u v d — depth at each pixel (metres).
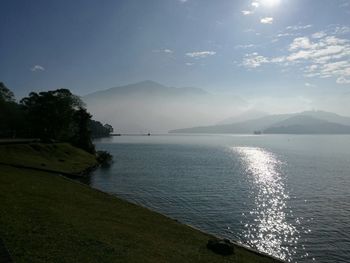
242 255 32.66
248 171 117.31
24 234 24.12
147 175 101.44
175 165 133.75
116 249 25.83
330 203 66.50
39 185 47.84
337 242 44.19
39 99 129.62
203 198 69.25
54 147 108.31
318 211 60.03
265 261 32.44
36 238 23.91
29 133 149.00
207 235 38.28
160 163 141.00
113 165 128.38
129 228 33.97
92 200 45.38
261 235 46.66
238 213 57.84
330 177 103.75
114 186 80.62
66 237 25.77
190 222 51.66
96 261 22.47
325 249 41.78
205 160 158.62
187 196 71.00
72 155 112.88
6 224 25.34
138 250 27.05
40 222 28.16
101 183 83.75
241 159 167.12
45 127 131.25
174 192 75.12
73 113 141.38
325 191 79.44
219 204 64.12
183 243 32.91
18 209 30.69
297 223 52.59
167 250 29.16
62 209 35.38
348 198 71.44
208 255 30.30
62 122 132.12
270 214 57.62
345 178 101.50
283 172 115.88
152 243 30.30
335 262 38.12
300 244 43.50
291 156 190.25
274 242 44.03
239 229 49.12
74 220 31.70
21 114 142.88
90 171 102.75
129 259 24.38
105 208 41.59
